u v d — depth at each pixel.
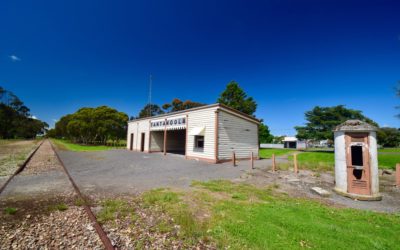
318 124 38.16
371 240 3.54
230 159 16.42
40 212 4.80
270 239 3.53
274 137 100.19
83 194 6.35
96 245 3.37
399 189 7.98
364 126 6.85
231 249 3.25
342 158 7.19
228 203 5.57
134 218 4.47
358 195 6.61
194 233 3.71
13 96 78.81
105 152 24.42
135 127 29.39
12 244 3.37
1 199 5.79
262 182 8.62
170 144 27.16
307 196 6.70
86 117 43.59
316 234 3.74
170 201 5.62
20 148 29.16
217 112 15.75
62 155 19.86
